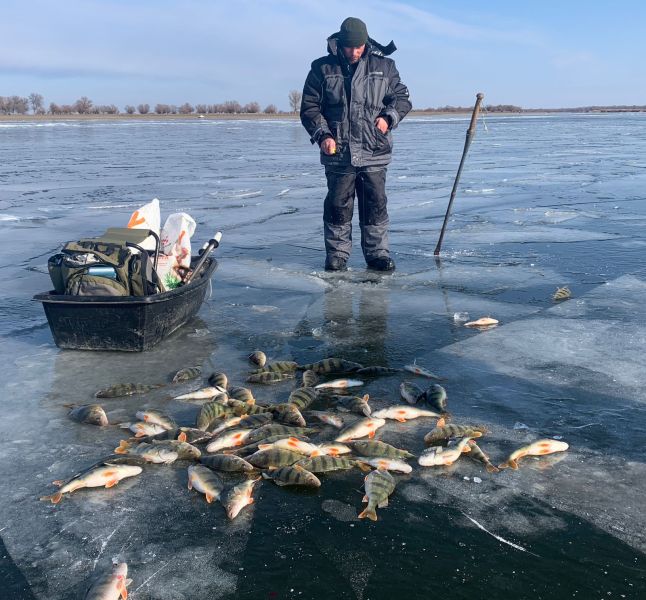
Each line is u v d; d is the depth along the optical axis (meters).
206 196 16.30
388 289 7.76
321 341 5.98
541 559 3.02
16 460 3.93
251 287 7.92
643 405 4.56
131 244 5.65
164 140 42.47
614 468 3.78
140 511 3.41
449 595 2.81
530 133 50.22
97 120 92.06
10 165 24.91
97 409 4.40
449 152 30.83
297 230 11.77
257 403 4.68
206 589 2.85
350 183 8.28
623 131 52.44
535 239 10.65
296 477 3.60
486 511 3.38
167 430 4.13
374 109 7.97
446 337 6.04
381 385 4.97
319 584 2.87
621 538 3.16
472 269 8.67
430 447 3.92
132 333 5.59
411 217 13.18
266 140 42.84
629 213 12.96
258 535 3.20
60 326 5.66
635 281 7.82
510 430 4.23
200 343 5.94
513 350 5.66
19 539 3.21
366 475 3.69
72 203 15.12
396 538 3.17
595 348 5.65
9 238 10.99
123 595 2.78
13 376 5.20
